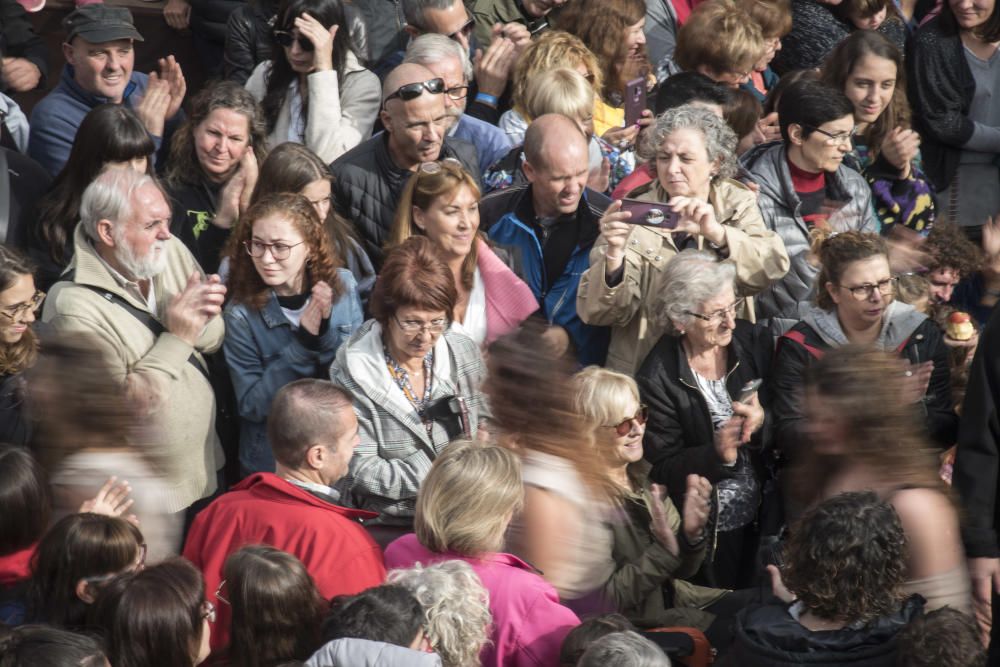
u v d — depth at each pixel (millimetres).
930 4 30828
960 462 15227
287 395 14430
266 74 24469
